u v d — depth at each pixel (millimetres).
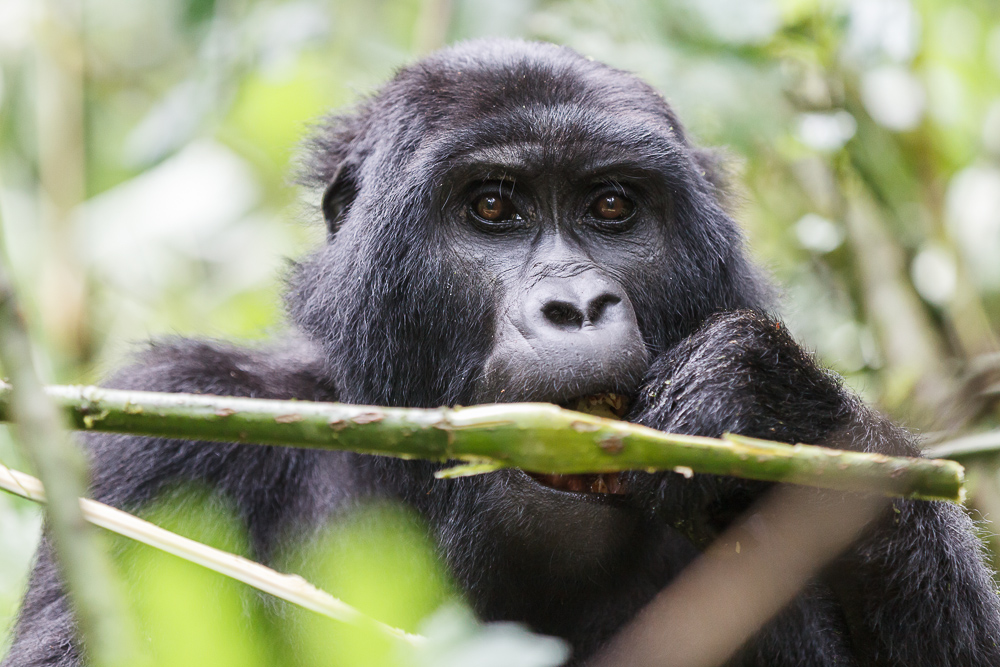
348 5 14086
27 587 7434
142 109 16297
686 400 5773
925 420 10148
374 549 3240
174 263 14828
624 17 11562
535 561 6547
